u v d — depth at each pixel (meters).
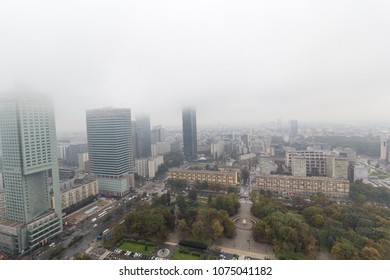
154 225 86.44
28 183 91.94
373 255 65.44
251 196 131.50
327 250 77.62
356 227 84.81
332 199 129.75
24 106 88.44
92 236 97.56
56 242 93.62
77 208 131.25
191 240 83.31
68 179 154.88
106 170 163.12
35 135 92.56
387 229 80.31
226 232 88.81
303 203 116.25
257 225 85.69
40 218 93.50
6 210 94.12
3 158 92.31
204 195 145.00
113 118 158.00
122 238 89.19
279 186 144.75
